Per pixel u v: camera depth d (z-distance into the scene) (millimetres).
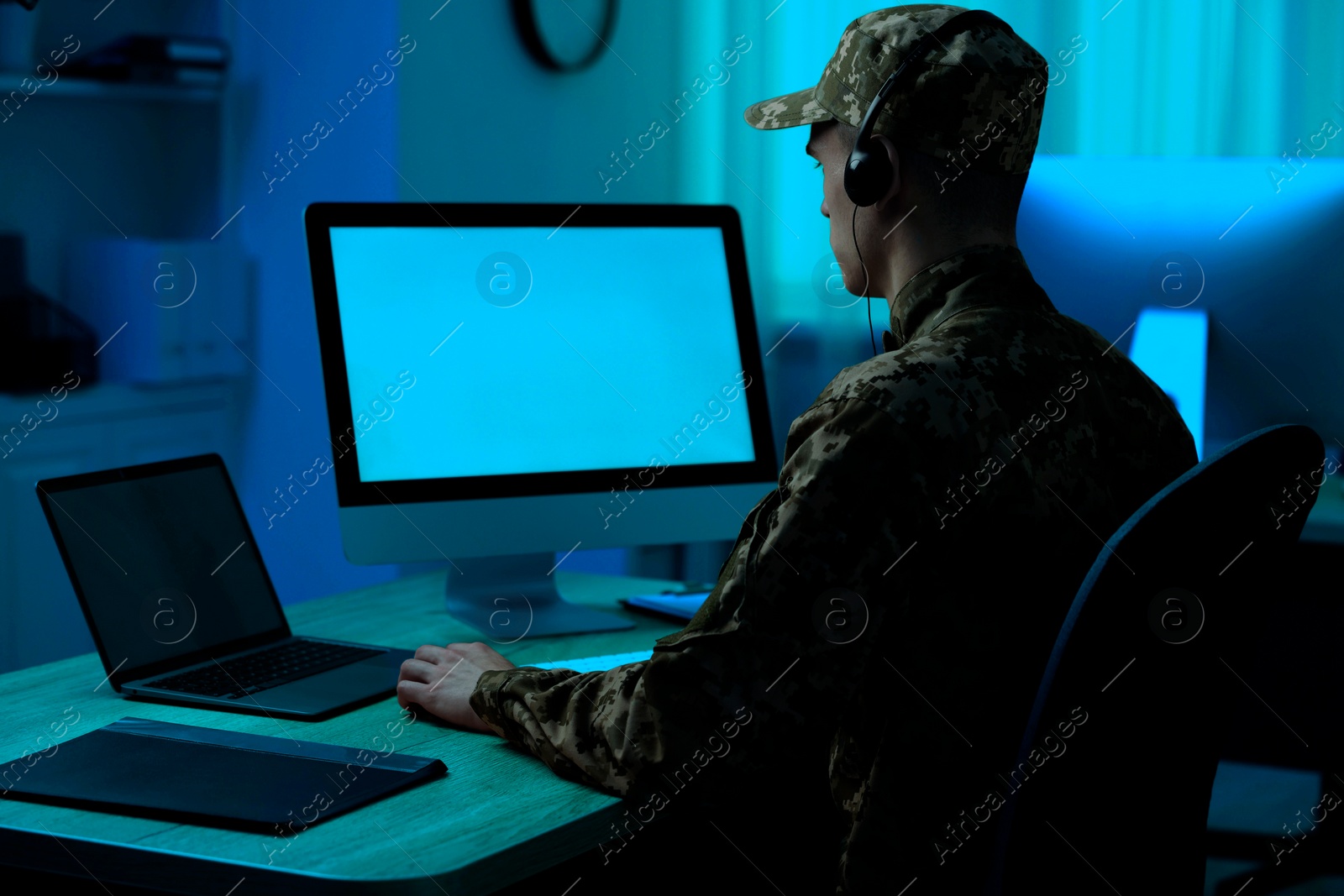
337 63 2820
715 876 1265
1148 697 976
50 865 922
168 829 924
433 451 1521
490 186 3016
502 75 3016
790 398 3383
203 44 2867
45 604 2734
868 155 1095
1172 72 2951
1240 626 1067
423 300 1531
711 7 3338
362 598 1722
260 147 2941
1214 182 1917
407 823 945
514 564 1630
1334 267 1851
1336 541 1831
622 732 1007
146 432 2883
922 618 984
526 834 926
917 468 955
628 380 1609
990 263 1089
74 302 2885
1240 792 2822
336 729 1175
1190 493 914
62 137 2852
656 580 1847
